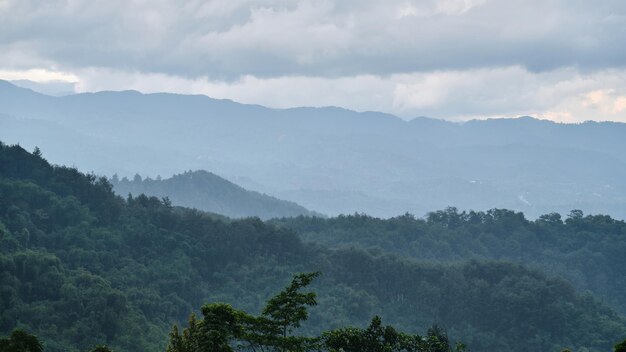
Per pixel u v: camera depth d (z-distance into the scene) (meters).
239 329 75.44
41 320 186.62
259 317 77.12
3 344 71.75
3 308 184.88
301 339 78.75
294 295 77.25
